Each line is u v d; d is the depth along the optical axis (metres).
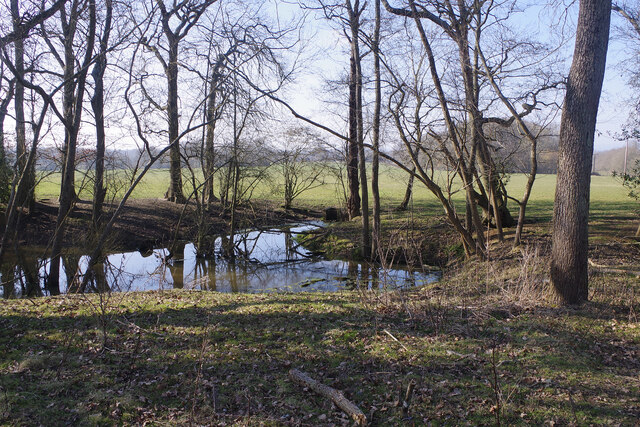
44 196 27.42
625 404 5.28
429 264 17.00
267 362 6.45
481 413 5.16
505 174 17.25
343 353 6.77
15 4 11.69
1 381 5.54
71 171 13.59
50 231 19.64
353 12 16.83
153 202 27.03
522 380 5.88
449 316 8.46
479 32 13.31
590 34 8.05
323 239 21.72
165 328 7.58
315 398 5.54
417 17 12.48
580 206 8.49
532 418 5.05
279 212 29.11
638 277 10.38
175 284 15.40
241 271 17.61
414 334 7.55
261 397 5.54
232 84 14.11
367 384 5.87
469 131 15.37
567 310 8.41
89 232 17.70
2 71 12.52
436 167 19.52
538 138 14.88
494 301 9.41
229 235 21.64
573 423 4.93
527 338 7.28
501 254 14.62
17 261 14.41
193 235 22.06
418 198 32.41
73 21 13.17
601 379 5.90
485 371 6.15
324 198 36.72
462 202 29.69
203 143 18.91
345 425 4.99
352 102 20.59
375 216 17.34
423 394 5.57
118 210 12.84
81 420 4.93
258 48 14.16
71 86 14.75
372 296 9.90
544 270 11.52
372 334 7.51
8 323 7.50
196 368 6.19
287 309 8.89
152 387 5.66
